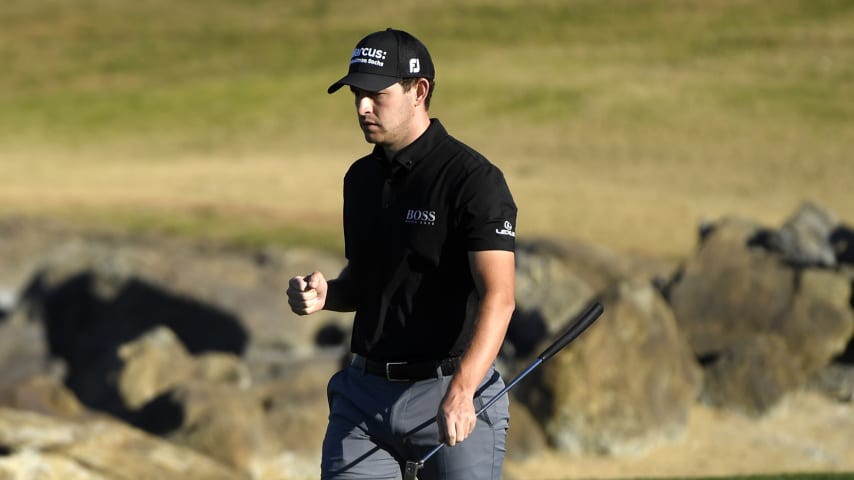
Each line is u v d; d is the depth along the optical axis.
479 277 12.23
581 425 37.09
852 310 44.88
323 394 35.62
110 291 64.69
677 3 186.62
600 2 189.75
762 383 40.72
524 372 13.12
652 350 38.72
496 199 12.32
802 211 52.09
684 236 88.38
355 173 13.09
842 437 38.81
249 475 31.52
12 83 170.00
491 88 150.12
